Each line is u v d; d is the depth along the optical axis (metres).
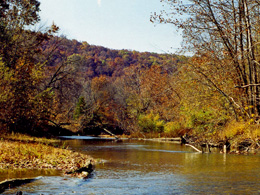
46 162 11.91
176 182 8.23
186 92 26.41
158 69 49.56
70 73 39.34
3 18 28.44
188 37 23.08
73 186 7.65
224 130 22.00
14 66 24.91
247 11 18.91
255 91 20.38
